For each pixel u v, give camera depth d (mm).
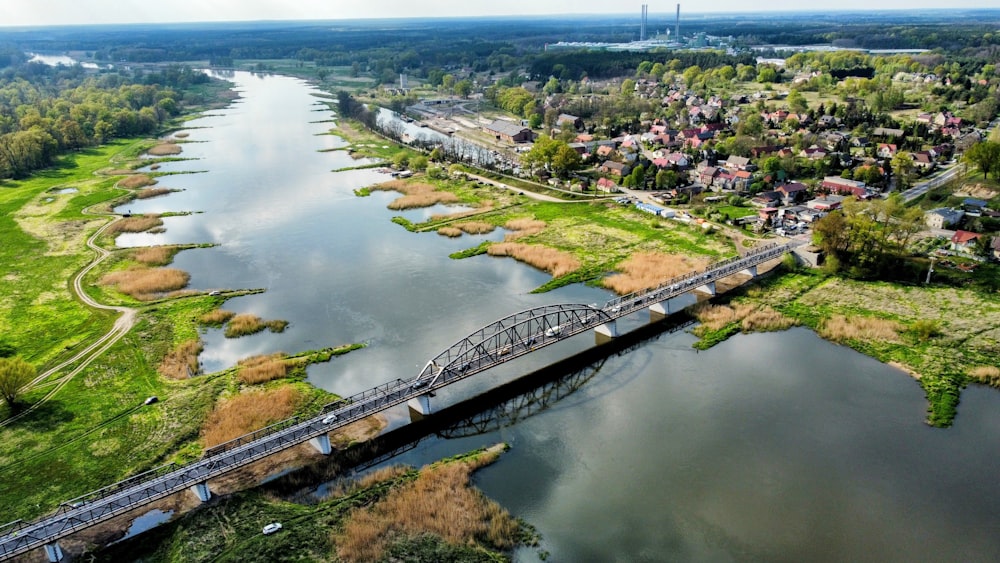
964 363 88000
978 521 61781
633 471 68750
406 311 108188
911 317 100750
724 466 69375
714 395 83062
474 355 83500
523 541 59062
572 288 116188
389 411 81000
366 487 65938
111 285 119125
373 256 134750
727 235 138875
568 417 78875
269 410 79062
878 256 115875
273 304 112125
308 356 92812
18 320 105188
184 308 109562
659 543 58875
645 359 92750
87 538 60062
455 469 68188
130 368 90188
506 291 115812
